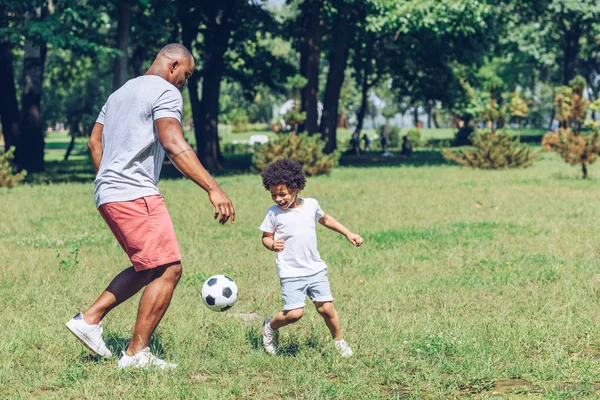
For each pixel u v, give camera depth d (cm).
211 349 579
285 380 510
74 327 536
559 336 613
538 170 2928
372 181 2459
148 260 519
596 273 895
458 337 604
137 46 3516
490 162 3028
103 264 970
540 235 1221
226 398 464
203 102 3328
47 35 2402
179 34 3638
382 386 503
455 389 493
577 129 2430
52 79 4738
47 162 4216
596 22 4384
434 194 1964
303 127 3638
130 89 537
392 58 4044
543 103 8331
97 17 2503
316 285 556
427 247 1120
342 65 3747
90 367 532
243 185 2309
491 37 3912
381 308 736
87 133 4459
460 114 6156
